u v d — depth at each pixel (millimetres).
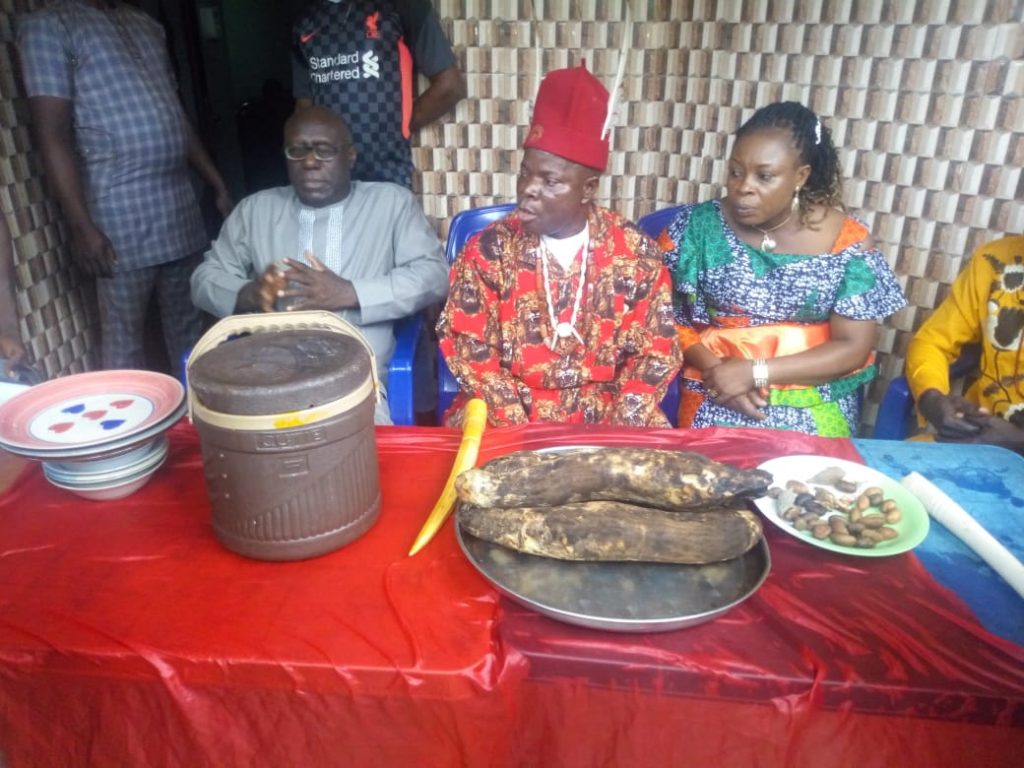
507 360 1573
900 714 777
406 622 839
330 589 887
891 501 1025
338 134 1810
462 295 1583
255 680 803
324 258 1898
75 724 852
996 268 1621
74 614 847
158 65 2299
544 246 1521
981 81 1788
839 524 970
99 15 2121
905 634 827
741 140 1547
